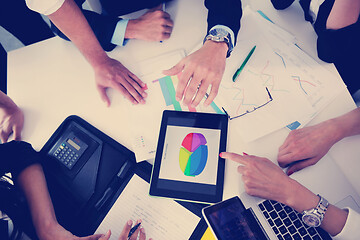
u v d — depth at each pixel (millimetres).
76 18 737
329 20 787
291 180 661
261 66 804
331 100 757
